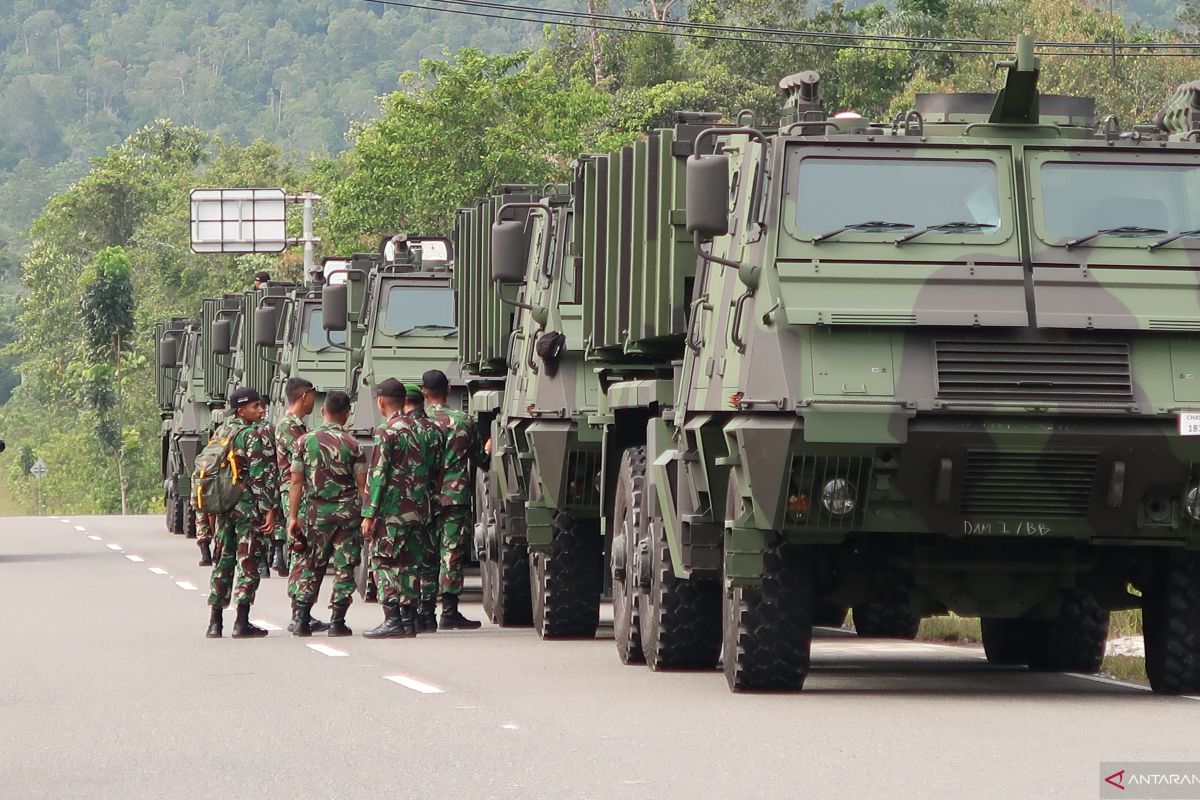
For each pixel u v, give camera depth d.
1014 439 30.95
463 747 27.70
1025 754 25.91
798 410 30.70
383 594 47.31
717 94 171.88
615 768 25.36
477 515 54.62
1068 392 31.39
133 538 103.44
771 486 31.08
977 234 32.53
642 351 40.19
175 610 56.03
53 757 27.34
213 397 101.75
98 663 40.91
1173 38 148.12
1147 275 32.34
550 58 194.00
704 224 31.53
